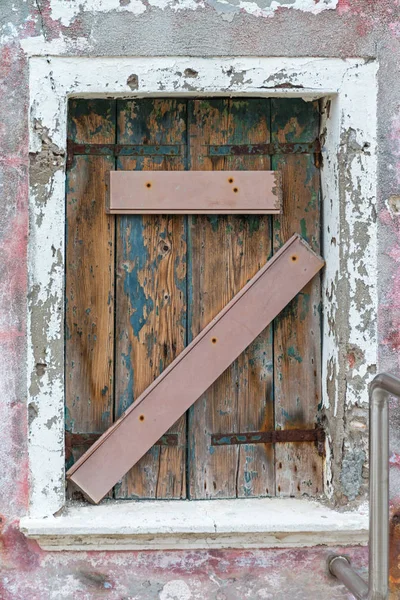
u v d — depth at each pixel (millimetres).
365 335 2252
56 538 2152
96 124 2338
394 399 2273
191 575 2225
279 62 2240
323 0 2248
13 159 2197
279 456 2371
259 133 2373
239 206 2322
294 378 2379
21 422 2191
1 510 2186
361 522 2158
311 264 2342
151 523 2135
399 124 2264
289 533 2182
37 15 2197
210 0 2227
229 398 2359
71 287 2322
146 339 2338
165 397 2285
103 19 2207
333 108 2287
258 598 2232
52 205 2201
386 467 1844
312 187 2381
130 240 2342
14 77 2197
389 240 2264
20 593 2191
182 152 2355
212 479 2346
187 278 2352
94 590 2203
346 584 2037
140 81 2219
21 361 2193
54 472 2186
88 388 2316
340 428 2252
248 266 2365
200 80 2227
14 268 2197
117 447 2270
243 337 2311
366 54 2254
